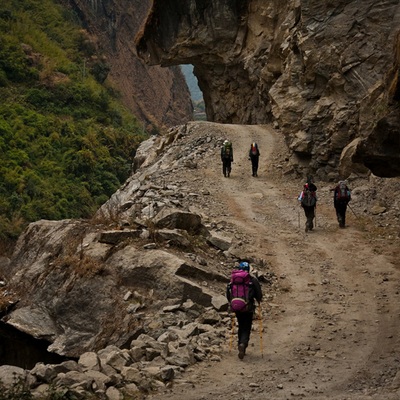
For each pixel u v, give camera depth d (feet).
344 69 86.07
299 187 83.82
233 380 28.68
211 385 27.91
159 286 42.68
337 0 89.81
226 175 89.25
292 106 101.09
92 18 391.86
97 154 241.76
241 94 162.09
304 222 65.31
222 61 161.48
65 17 364.79
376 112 42.34
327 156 86.28
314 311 40.47
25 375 26.08
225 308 39.81
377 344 34.12
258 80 148.56
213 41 159.02
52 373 26.32
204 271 44.11
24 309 47.57
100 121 289.53
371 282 46.57
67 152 233.35
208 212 67.31
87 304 44.65
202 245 51.01
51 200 199.82
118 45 406.82
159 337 34.58
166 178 87.04
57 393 24.23
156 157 119.24
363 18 86.99
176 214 51.85
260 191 80.64
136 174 108.99
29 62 298.15
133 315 40.78
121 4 425.69
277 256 53.36
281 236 59.77
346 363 31.19
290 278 47.75
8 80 280.92
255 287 31.73
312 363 31.22
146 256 44.83
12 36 308.81
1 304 49.26
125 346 38.55
